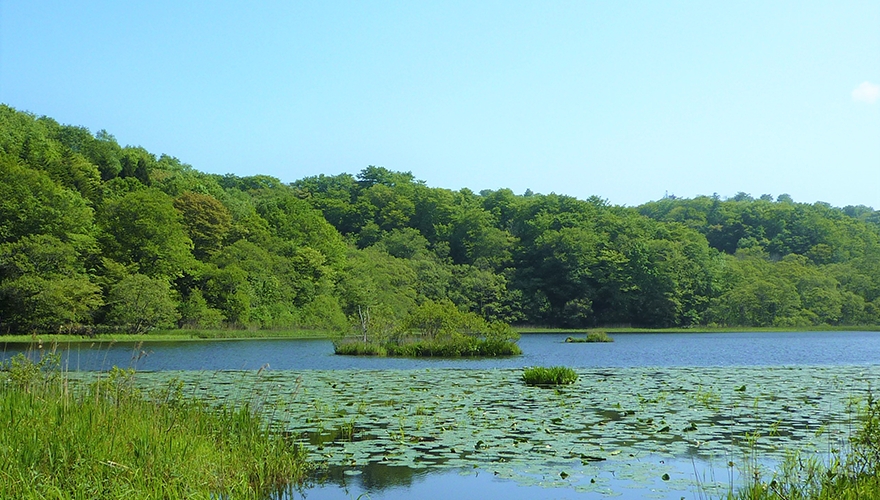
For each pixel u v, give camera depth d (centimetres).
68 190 6638
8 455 877
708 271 9800
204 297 7038
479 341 4109
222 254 7531
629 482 1066
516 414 1659
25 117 11125
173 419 1146
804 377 2661
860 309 9494
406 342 4303
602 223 10950
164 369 3039
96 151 10694
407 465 1166
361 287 8250
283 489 1048
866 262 10331
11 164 6103
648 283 9550
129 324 5753
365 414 1653
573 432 1438
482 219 11250
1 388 1191
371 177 14675
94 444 947
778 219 12469
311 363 3450
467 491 1031
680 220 13825
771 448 1288
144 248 6612
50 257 5434
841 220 12462
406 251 10500
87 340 5091
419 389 2170
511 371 2903
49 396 1173
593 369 3103
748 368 3166
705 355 4325
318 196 13162
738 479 1076
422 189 12656
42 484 822
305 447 1283
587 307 9344
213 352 4266
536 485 1055
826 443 1327
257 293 7338
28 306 5147
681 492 1016
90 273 6212
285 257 8306
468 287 9294
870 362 3741
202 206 8150
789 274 9869
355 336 4575
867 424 934
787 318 9350
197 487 913
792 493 868
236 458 1061
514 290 9494
